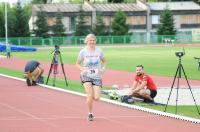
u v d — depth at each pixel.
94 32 166.88
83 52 24.38
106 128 22.67
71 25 178.25
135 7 188.50
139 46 152.38
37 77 42.78
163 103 31.55
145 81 31.25
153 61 78.62
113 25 168.88
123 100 30.92
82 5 176.38
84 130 22.20
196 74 55.12
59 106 29.97
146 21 187.12
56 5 180.88
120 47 145.75
